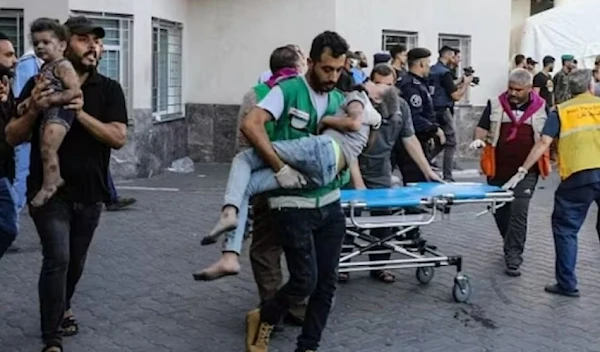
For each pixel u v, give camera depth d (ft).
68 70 15.64
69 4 40.34
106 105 16.92
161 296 22.08
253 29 50.08
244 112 18.53
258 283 18.99
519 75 24.94
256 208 18.57
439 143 41.22
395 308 21.50
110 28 42.32
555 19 60.75
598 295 23.18
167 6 46.83
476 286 23.80
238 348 18.34
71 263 17.42
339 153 15.67
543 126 23.88
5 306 20.77
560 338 19.58
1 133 16.75
